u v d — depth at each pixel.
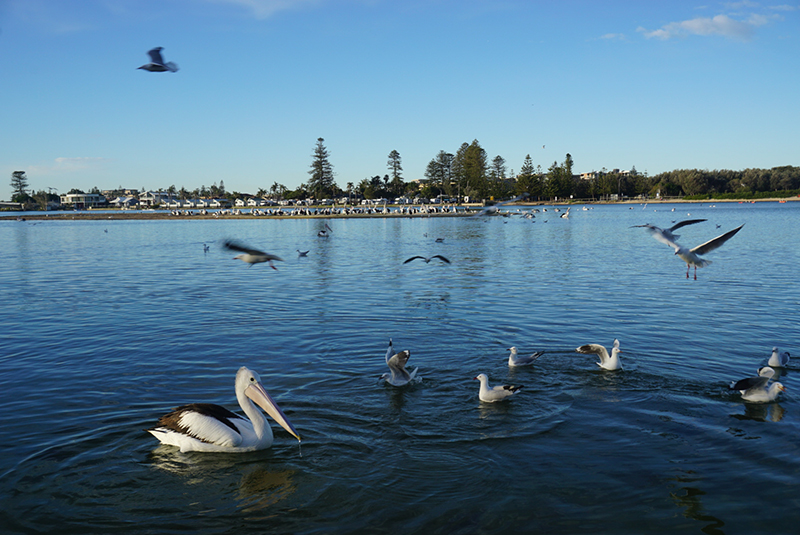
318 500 7.76
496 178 174.75
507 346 14.98
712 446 9.15
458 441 9.46
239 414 10.48
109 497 7.85
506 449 9.14
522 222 87.94
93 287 25.39
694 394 11.47
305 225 89.31
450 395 11.55
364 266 33.22
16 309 20.22
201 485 8.17
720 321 17.38
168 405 10.93
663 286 24.17
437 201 182.50
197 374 12.71
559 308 19.67
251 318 18.48
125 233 71.81
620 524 7.07
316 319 18.31
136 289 24.81
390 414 10.58
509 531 6.97
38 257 39.84
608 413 10.56
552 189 179.75
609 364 12.93
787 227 62.44
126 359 13.81
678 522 7.09
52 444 9.34
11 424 10.03
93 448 9.24
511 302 20.89
